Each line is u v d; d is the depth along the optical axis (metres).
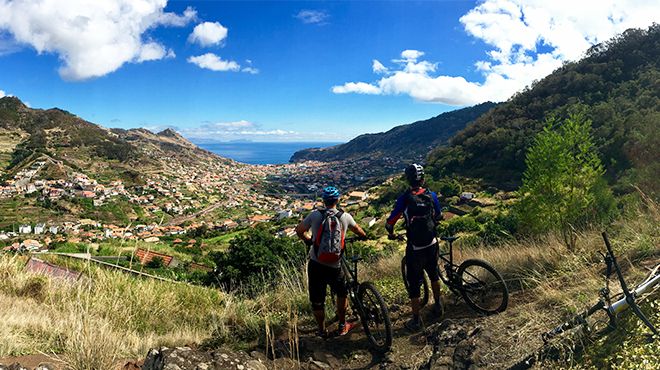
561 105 74.44
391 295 4.75
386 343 3.24
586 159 5.52
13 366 2.81
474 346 2.80
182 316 5.75
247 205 144.00
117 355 3.38
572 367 2.27
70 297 5.63
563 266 4.07
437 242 3.71
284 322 4.23
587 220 5.55
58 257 9.41
